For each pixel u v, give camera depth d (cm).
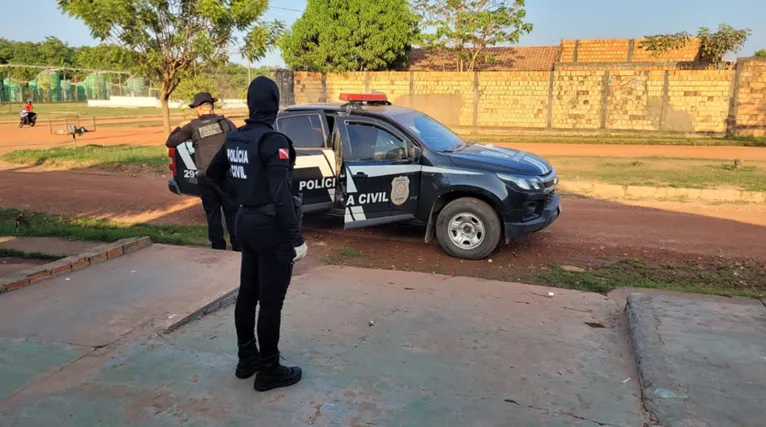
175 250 604
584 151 1794
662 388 316
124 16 1423
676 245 711
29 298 464
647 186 1064
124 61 1502
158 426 295
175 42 1500
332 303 473
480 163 655
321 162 701
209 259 570
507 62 3050
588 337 408
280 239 317
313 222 841
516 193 633
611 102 2308
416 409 310
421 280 540
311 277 549
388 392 328
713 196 1012
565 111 2373
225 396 323
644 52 2805
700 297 507
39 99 6694
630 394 326
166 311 437
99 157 1502
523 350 385
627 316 429
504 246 715
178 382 339
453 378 345
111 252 576
